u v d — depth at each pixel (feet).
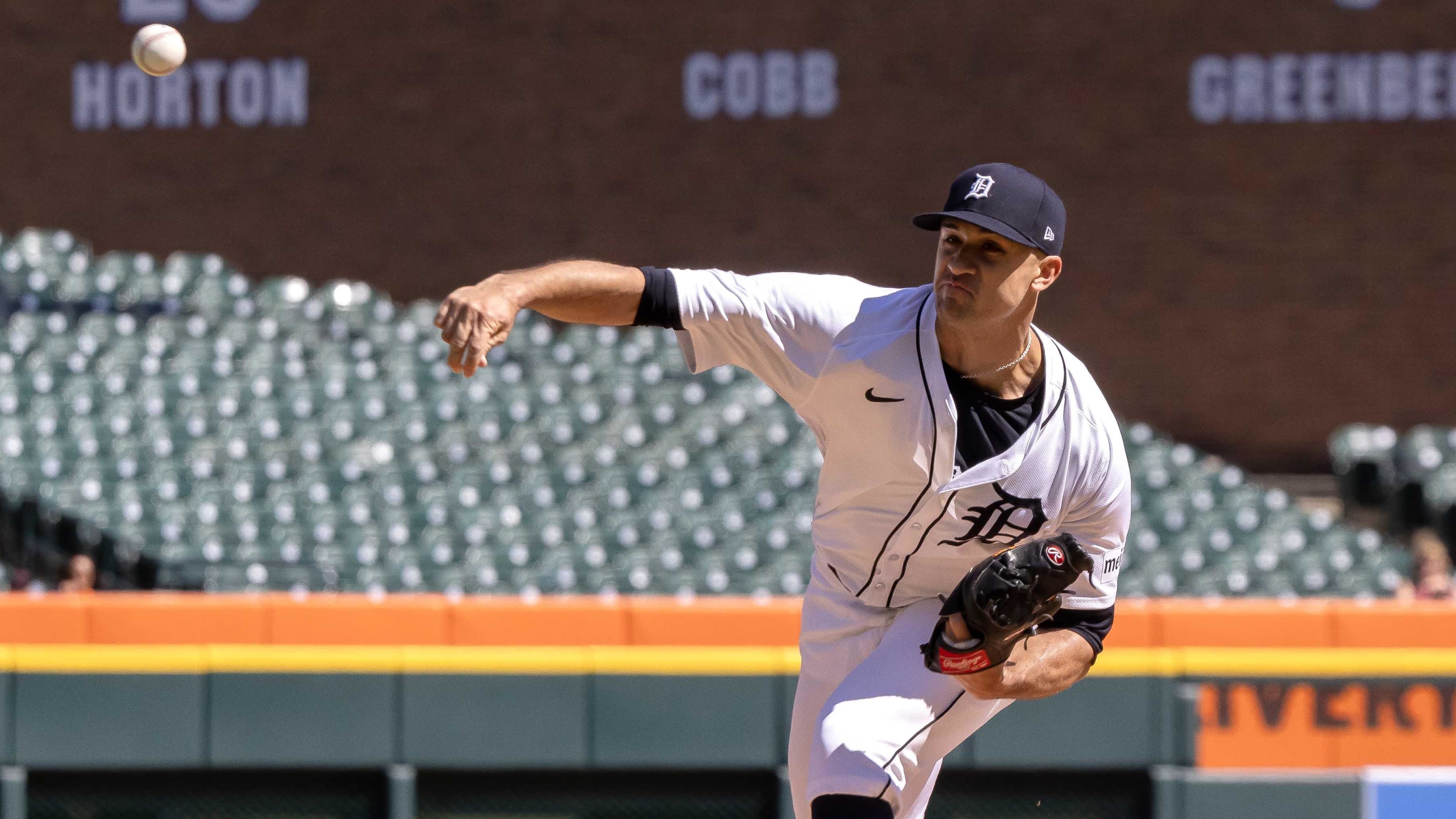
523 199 163.43
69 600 69.31
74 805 62.85
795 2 160.45
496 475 118.01
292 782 64.18
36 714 62.39
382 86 164.25
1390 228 154.92
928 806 65.16
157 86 164.66
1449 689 65.51
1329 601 73.05
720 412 129.90
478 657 64.49
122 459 115.85
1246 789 64.64
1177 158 156.97
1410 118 153.99
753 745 64.85
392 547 109.91
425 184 164.04
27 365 126.00
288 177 164.66
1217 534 118.83
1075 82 157.79
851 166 160.25
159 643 69.67
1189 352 157.28
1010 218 26.68
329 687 63.77
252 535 109.60
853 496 30.63
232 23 164.45
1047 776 65.36
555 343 138.31
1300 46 155.12
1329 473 156.04
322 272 164.55
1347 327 155.84
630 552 111.04
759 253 161.27
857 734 29.14
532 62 163.12
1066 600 30.91
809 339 29.14
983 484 29.37
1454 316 154.51
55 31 164.35
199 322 136.56
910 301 29.04
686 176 161.89
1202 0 156.35
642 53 162.20
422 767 64.13
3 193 164.45
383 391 128.57
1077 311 158.40
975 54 158.71
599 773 65.10
